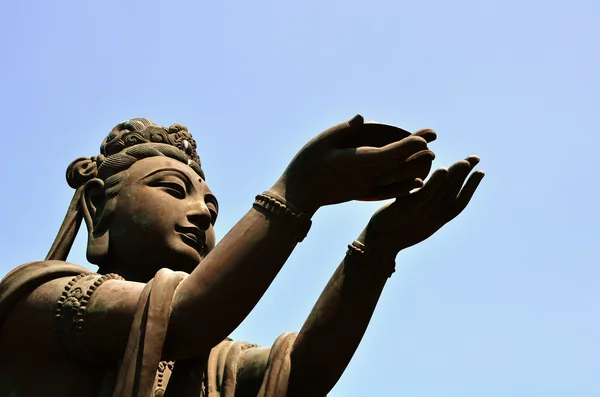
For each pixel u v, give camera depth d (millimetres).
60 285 6887
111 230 7750
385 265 7113
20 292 6875
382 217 7031
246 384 7570
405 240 7062
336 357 7125
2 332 6918
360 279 7094
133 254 7652
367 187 6664
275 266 6535
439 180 6777
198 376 7105
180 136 8352
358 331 7117
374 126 6672
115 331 6570
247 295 6477
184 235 7688
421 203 6902
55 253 7797
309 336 7152
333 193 6684
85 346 6688
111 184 7895
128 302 6590
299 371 7168
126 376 6305
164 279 6621
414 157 6547
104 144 8328
